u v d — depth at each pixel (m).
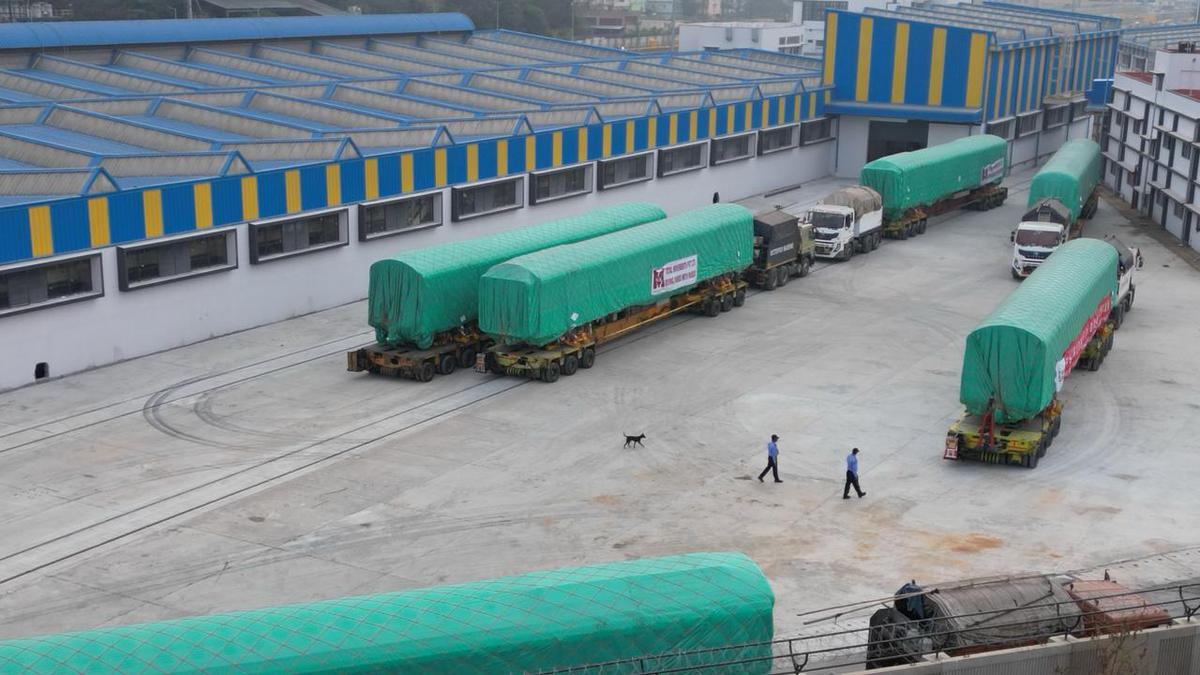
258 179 50.34
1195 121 68.50
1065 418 41.59
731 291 55.53
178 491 34.50
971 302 57.28
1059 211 63.62
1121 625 24.69
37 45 77.81
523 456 37.59
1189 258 67.06
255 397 42.84
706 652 22.14
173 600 28.25
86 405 41.59
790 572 29.98
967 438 37.03
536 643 21.12
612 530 32.34
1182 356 48.78
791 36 159.75
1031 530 32.66
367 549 31.05
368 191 55.34
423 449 38.06
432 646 20.66
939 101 89.25
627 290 48.16
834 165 94.69
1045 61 99.62
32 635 26.52
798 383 45.12
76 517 32.69
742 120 82.12
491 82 82.69
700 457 37.72
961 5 124.69
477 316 46.94
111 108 64.69
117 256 45.44
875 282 61.47
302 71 81.62
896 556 30.97
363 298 56.41
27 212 42.12
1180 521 33.38
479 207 62.28
